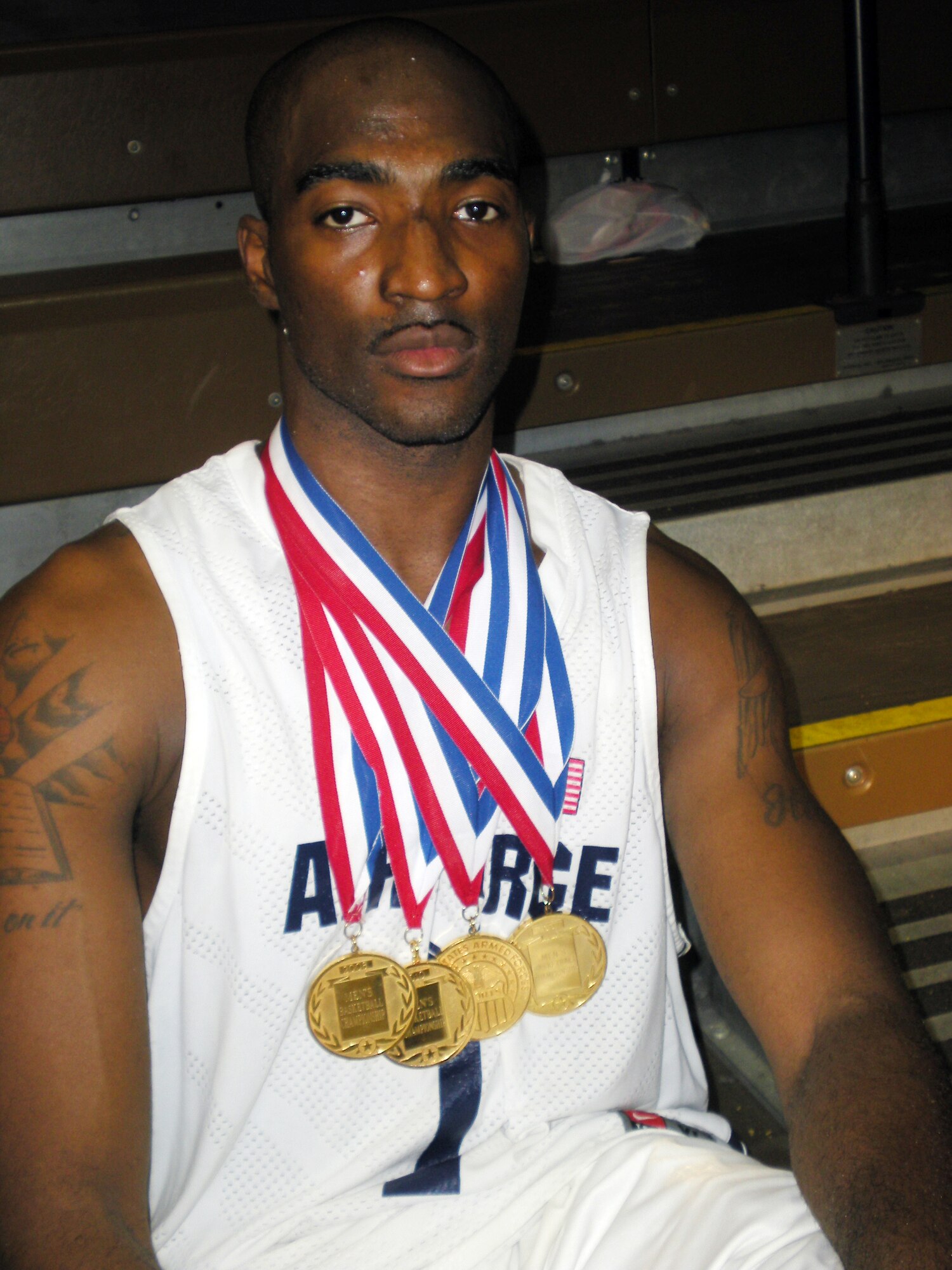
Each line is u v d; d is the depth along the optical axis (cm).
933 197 422
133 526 90
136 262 323
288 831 88
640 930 99
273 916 88
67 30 325
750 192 408
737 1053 173
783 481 257
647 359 273
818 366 287
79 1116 79
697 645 102
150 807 89
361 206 87
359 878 91
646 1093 103
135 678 86
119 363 242
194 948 88
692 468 269
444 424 90
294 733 89
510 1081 97
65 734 83
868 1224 79
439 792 94
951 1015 166
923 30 392
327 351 90
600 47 360
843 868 99
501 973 94
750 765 101
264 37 324
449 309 87
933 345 294
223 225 337
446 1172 94
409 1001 91
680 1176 92
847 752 197
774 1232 84
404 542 96
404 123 87
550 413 271
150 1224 89
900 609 245
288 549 93
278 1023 90
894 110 398
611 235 370
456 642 97
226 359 247
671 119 374
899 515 257
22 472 243
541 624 98
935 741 200
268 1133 91
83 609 86
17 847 82
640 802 98
